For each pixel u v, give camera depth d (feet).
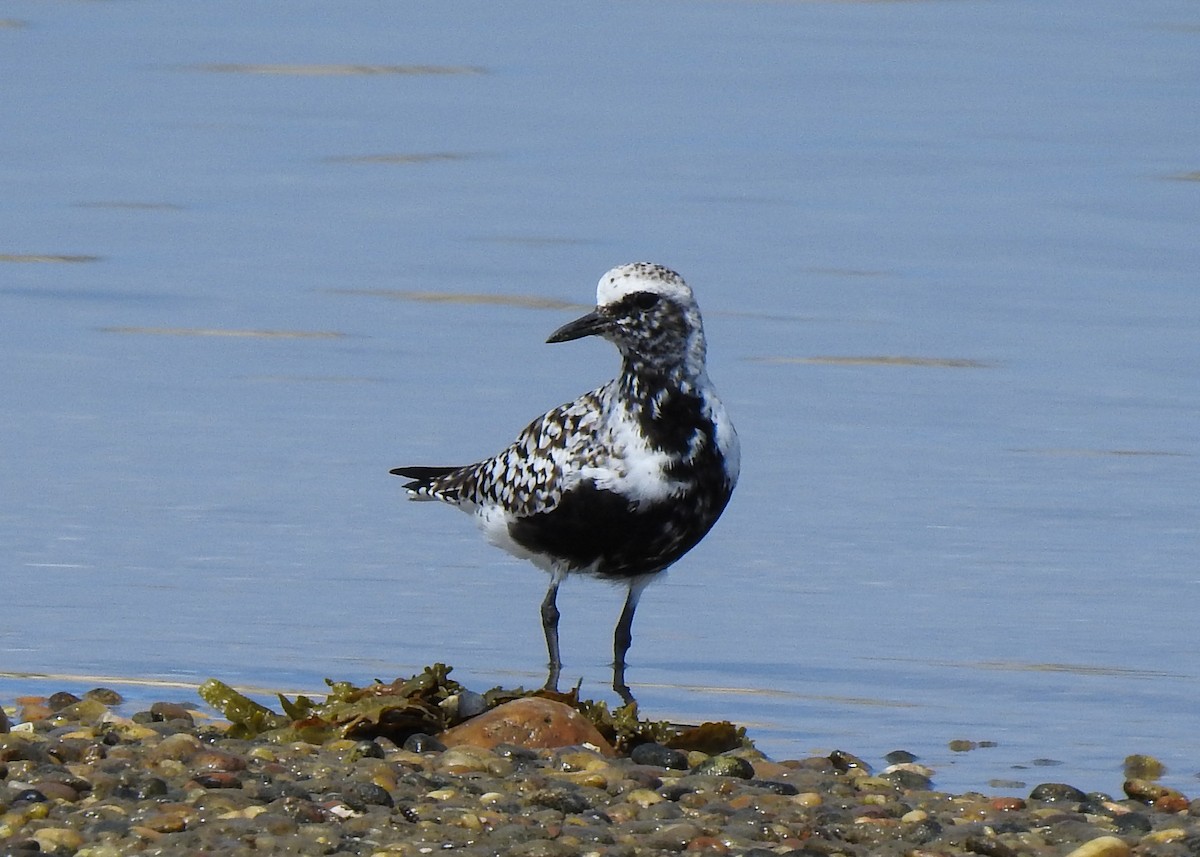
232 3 134.72
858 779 32.07
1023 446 56.39
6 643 40.37
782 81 114.01
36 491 51.31
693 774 31.65
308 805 27.61
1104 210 85.81
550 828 27.35
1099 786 33.01
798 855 26.89
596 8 136.15
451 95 110.42
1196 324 69.10
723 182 91.04
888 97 109.70
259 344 66.23
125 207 85.97
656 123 103.81
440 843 26.66
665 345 37.65
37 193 88.12
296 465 54.13
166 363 63.98
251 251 78.95
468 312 70.64
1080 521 50.29
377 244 79.92
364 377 62.69
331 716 33.09
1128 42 124.57
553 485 38.40
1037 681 39.50
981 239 80.94
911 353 65.72
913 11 135.03
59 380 61.77
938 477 53.72
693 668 40.45
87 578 44.96
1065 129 101.96
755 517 50.57
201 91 110.42
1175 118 104.47
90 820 27.02
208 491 51.70
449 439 56.70
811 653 41.34
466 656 40.93
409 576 45.93
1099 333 68.13
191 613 42.78
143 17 130.41
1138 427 58.08
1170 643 41.96
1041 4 137.28
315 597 44.21
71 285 73.61
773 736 36.11
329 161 95.35
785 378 63.00
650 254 78.43
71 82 111.86
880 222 83.82
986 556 47.70
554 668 39.88
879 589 45.50
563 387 61.93
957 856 27.63
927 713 37.55
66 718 34.58
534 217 84.74
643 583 40.16
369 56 119.96
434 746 32.17
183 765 29.60
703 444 38.04
